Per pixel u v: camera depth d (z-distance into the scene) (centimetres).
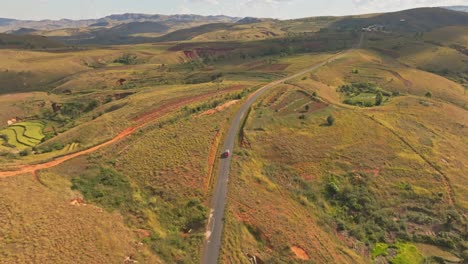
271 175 6962
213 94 11100
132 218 4984
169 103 10000
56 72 19838
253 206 5659
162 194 5638
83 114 11938
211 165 6731
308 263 4734
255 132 8262
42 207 4494
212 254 4512
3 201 4428
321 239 5391
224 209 5431
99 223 4488
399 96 13075
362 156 7844
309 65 17475
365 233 5959
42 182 5372
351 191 6800
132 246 4294
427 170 7612
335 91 13738
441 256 5606
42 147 7612
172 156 6712
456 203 6694
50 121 11969
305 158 7588
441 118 10675
